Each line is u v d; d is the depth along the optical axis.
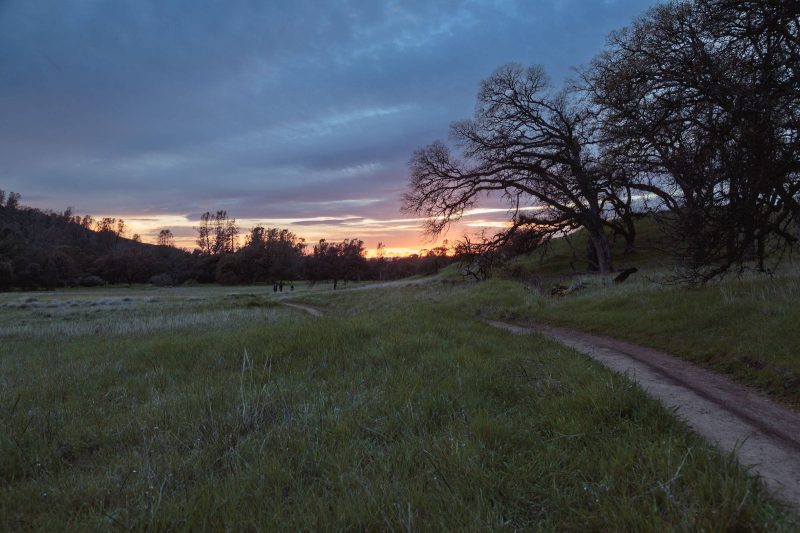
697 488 2.94
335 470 3.60
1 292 95.75
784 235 9.98
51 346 13.84
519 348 8.84
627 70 10.45
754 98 7.89
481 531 2.66
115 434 4.82
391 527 2.73
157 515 2.97
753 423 4.66
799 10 7.63
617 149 10.71
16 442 4.47
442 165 36.88
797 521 2.68
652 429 4.11
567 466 3.52
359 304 37.19
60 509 3.25
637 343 9.87
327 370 7.17
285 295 62.78
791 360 6.45
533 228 36.25
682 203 10.03
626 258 39.28
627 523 2.67
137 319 22.56
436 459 3.62
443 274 54.00
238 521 2.91
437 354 7.62
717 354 7.75
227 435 4.45
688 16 9.55
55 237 155.00
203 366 8.02
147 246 195.62
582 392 5.00
